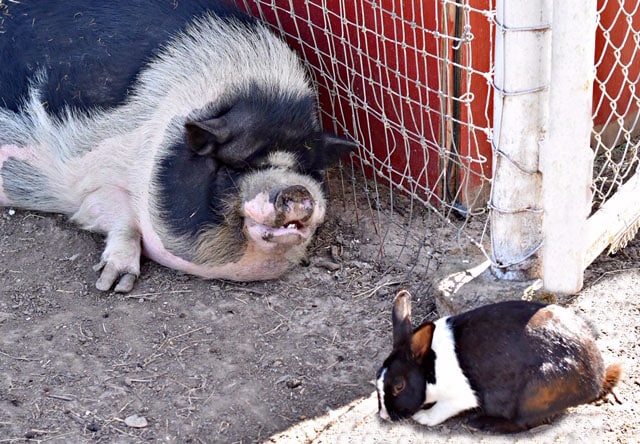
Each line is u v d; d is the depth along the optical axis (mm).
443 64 2408
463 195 2559
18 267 2484
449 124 2477
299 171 2438
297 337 2301
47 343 2287
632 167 2711
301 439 2072
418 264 2477
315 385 2184
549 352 2008
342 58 2598
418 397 2049
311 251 2543
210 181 2393
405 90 2508
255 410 2135
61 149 2535
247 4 2723
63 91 2525
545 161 2129
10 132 2584
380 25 2480
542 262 2205
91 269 2484
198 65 2463
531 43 2096
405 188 2631
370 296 2402
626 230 2410
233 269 2439
